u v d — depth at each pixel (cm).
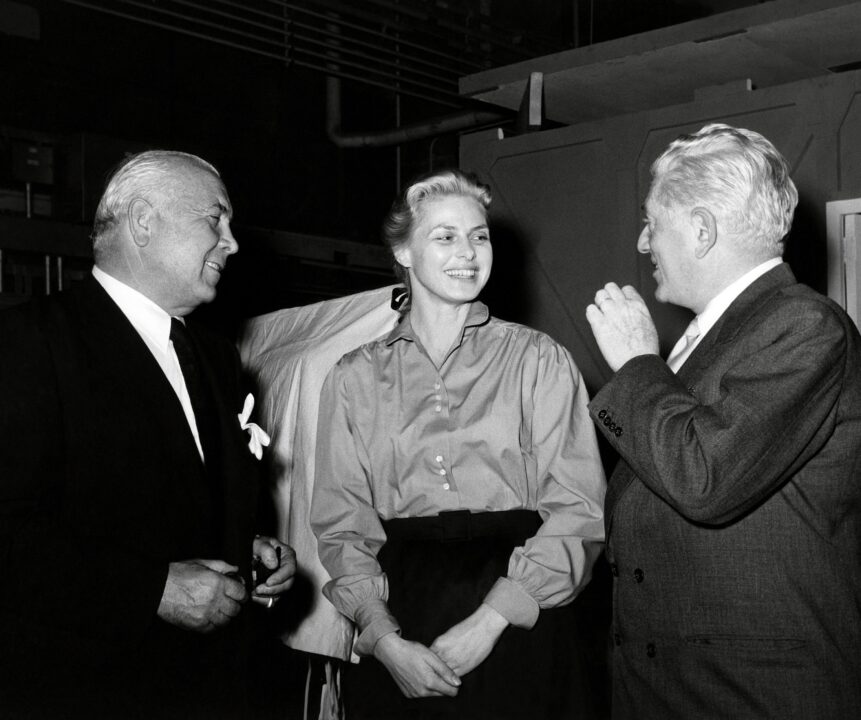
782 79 395
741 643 160
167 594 180
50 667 177
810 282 349
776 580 159
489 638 199
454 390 218
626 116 396
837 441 160
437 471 214
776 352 157
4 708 173
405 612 209
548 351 220
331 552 216
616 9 719
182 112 668
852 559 163
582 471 211
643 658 172
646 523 172
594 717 206
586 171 409
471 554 209
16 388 178
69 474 184
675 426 160
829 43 355
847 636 160
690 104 379
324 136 744
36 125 598
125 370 193
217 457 209
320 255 654
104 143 557
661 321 387
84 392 186
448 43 612
